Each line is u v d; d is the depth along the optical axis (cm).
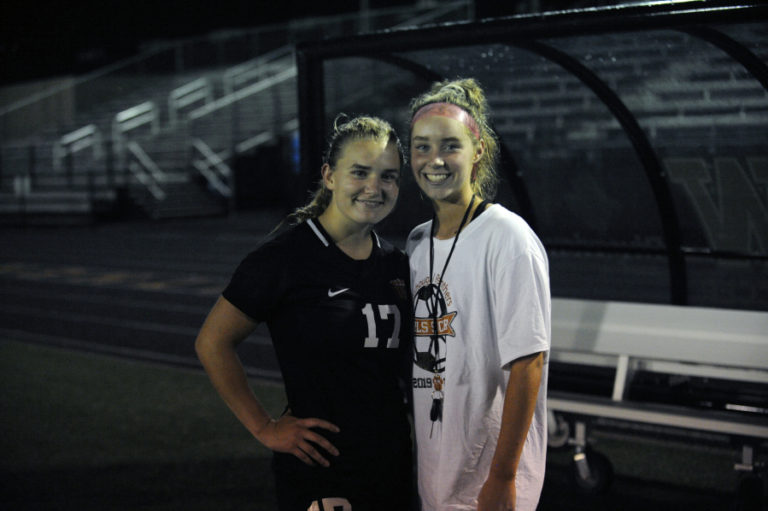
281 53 2758
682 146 1120
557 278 1134
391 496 250
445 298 242
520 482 241
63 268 1482
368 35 454
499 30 408
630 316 458
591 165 1489
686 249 529
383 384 248
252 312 243
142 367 765
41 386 700
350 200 240
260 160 2386
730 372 430
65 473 490
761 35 395
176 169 2456
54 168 2591
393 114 1647
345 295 240
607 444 521
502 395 245
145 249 1698
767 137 1039
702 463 486
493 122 283
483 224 238
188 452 525
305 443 240
